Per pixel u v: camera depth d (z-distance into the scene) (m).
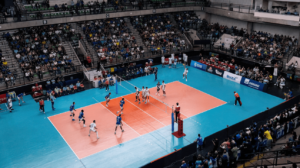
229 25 45.62
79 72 34.19
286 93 29.17
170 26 45.62
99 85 31.91
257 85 30.97
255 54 37.72
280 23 34.91
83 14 37.25
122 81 34.09
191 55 43.69
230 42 42.91
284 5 37.00
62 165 18.30
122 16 40.34
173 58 38.97
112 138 21.47
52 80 31.39
